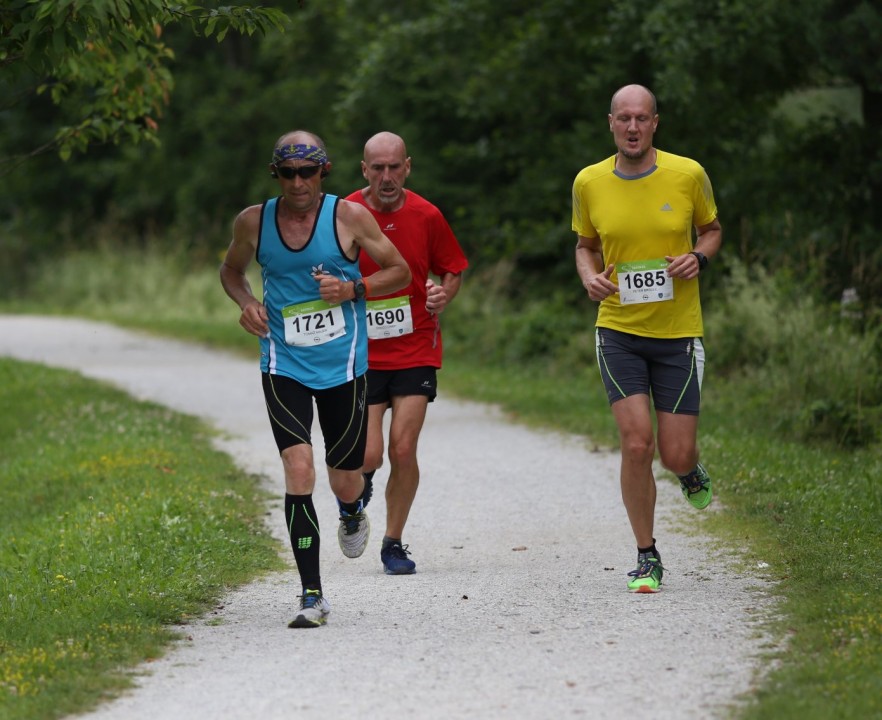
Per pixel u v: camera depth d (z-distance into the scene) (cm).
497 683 1348
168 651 1516
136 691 1365
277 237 1616
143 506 2308
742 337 3838
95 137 3020
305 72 9194
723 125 4925
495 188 6544
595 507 2414
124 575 1853
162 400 3988
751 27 4375
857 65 3694
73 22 1659
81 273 8788
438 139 6662
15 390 3972
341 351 1644
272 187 8975
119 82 2927
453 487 2650
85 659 1452
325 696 1323
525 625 1587
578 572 1903
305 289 1627
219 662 1463
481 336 5219
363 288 1631
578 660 1420
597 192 1759
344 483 1709
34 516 2480
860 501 2231
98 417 3494
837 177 4344
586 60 5669
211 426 3500
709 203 1773
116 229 9938
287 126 9300
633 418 1744
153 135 3077
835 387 3266
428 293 1955
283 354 1645
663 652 1439
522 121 6094
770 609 1600
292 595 1811
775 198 4597
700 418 3322
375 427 1981
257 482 2738
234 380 4488
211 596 1795
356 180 6812
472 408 3831
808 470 2520
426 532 2262
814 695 1241
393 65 5928
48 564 1941
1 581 1869
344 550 1805
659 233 1730
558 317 5012
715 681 1326
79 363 5044
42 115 10581
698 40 4431
